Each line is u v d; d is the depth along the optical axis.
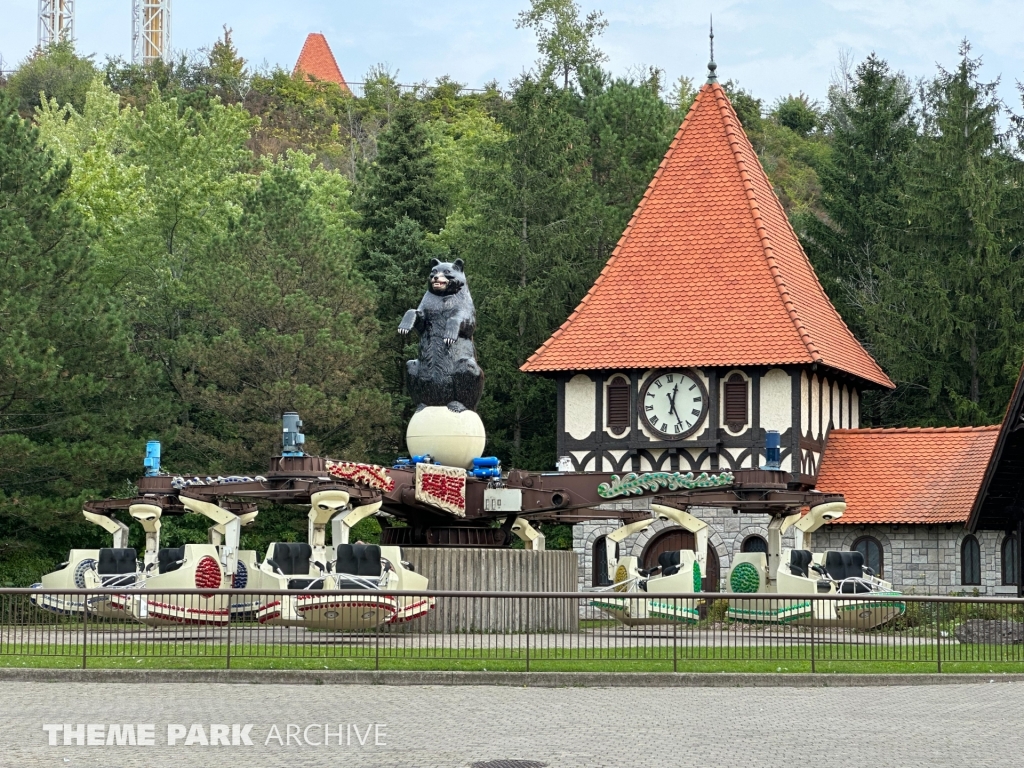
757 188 49.12
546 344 46.81
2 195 41.59
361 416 49.28
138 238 54.84
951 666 24.56
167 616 26.58
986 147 59.69
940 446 45.44
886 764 15.20
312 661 22.95
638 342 46.03
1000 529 41.75
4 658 23.20
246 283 48.97
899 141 65.62
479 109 109.31
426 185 63.22
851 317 61.44
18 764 14.95
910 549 43.84
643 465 45.62
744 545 44.91
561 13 84.62
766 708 19.88
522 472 33.56
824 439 46.59
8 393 38.94
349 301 52.00
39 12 113.44
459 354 33.91
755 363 44.47
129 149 68.25
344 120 108.94
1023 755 15.86
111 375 41.66
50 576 32.47
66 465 39.44
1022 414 37.62
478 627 24.91
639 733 17.31
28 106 100.88
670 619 24.23
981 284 55.88
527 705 19.89
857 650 24.39
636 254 47.91
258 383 49.12
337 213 71.56
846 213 64.19
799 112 101.12
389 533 34.12
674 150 49.31
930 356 57.25
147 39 110.88
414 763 15.09
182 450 49.25
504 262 58.44
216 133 62.06
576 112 72.38
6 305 39.12
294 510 50.97
